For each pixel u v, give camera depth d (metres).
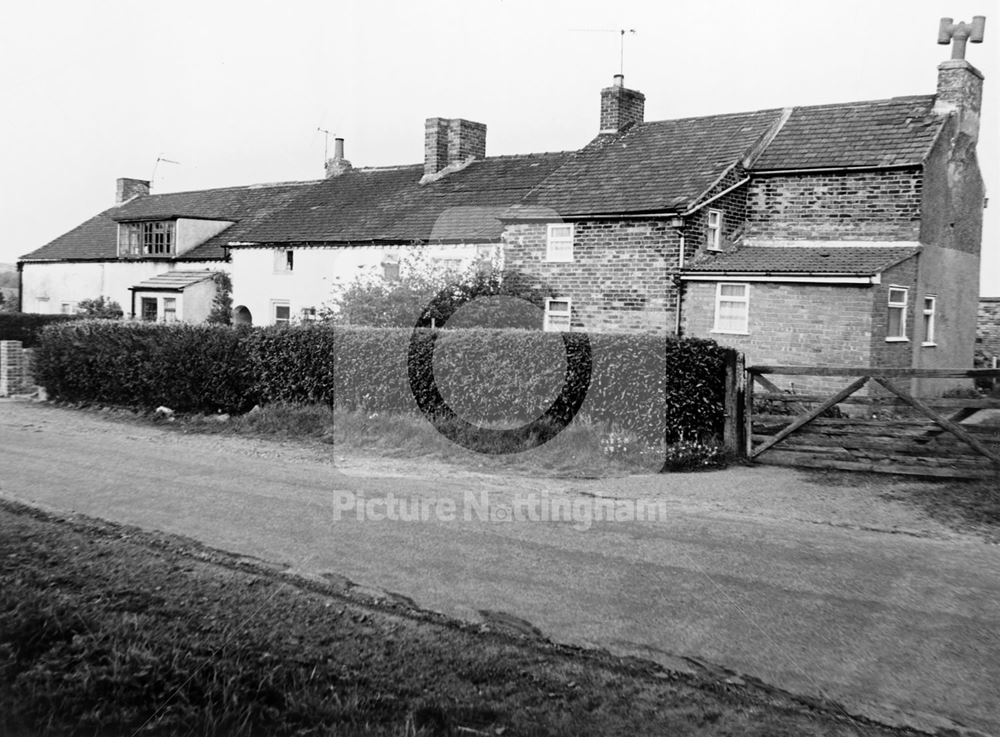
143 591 7.23
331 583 7.52
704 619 6.75
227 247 36.03
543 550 8.51
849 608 6.96
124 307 41.59
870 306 20.95
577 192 26.11
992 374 11.68
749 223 25.78
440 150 34.09
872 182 23.86
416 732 5.05
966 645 6.25
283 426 15.80
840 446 12.37
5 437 15.56
